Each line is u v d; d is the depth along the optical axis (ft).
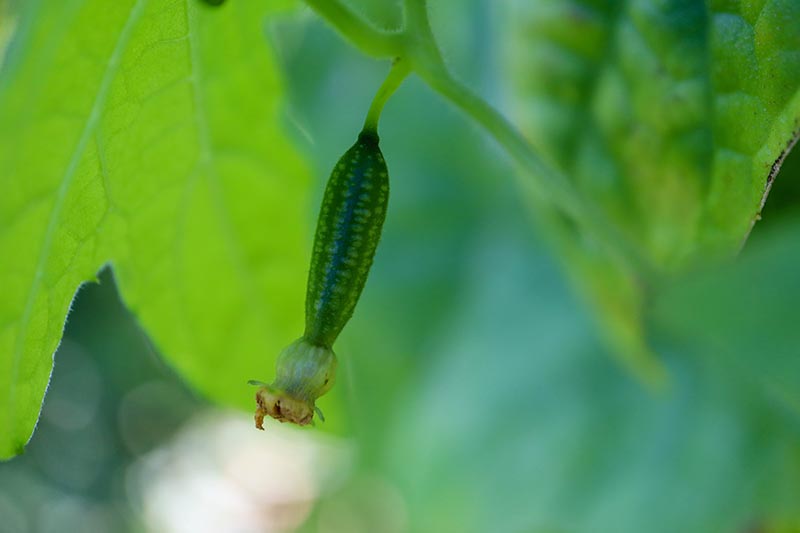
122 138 0.51
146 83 0.51
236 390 0.59
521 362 0.75
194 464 1.92
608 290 0.54
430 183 0.80
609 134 0.52
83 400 1.78
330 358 0.46
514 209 0.79
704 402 0.61
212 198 0.55
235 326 0.58
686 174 0.50
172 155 0.53
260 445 1.88
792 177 0.53
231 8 0.51
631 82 0.51
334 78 0.79
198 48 0.51
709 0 0.48
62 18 0.49
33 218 0.51
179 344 0.58
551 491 0.70
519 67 0.53
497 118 0.48
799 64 0.46
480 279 0.80
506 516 0.71
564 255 0.55
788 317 0.52
